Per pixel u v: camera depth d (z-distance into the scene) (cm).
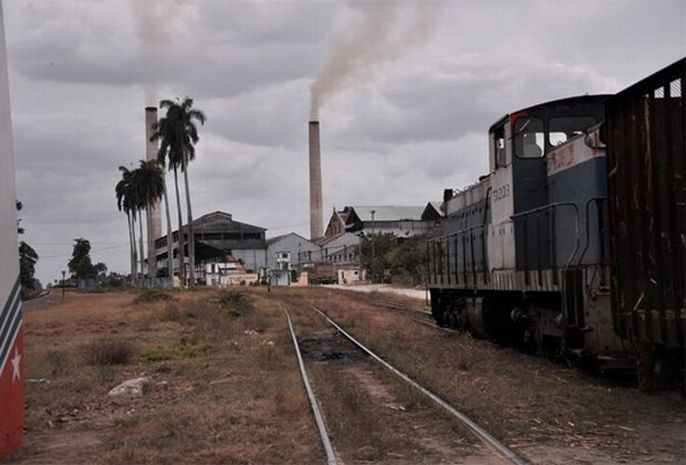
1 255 805
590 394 1059
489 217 1748
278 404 1042
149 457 790
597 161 1178
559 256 1352
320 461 754
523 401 1034
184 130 7375
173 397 1223
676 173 832
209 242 12500
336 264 10175
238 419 966
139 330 2817
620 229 973
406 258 7706
